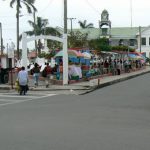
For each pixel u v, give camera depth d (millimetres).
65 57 39406
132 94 29891
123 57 73312
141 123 15734
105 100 25531
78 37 76375
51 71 37719
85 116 17812
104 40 94938
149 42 123750
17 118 17328
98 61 56594
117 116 17812
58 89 34969
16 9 68875
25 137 12742
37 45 85000
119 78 49750
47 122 16047
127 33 124875
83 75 45750
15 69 38250
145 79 51562
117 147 11125
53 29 87750
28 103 24547
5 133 13500
